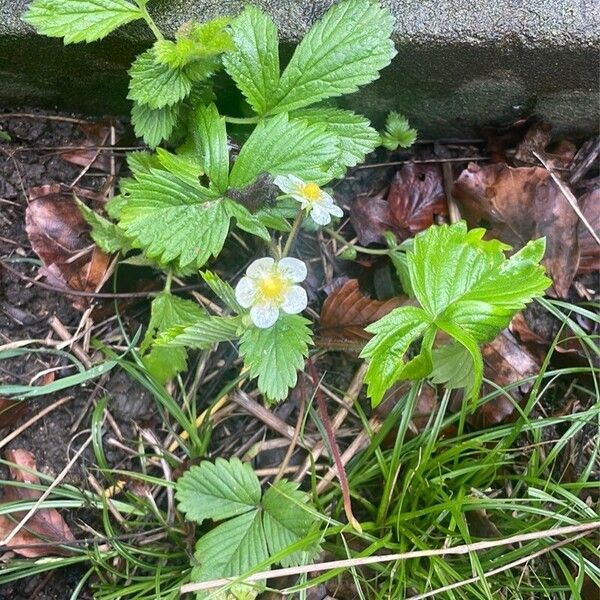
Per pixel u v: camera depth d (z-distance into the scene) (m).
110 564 0.19
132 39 0.19
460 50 0.19
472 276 0.15
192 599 0.18
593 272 0.21
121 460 0.19
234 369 0.20
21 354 0.19
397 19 0.18
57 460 0.19
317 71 0.17
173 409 0.19
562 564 0.18
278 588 0.18
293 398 0.20
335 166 0.18
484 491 0.19
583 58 0.19
